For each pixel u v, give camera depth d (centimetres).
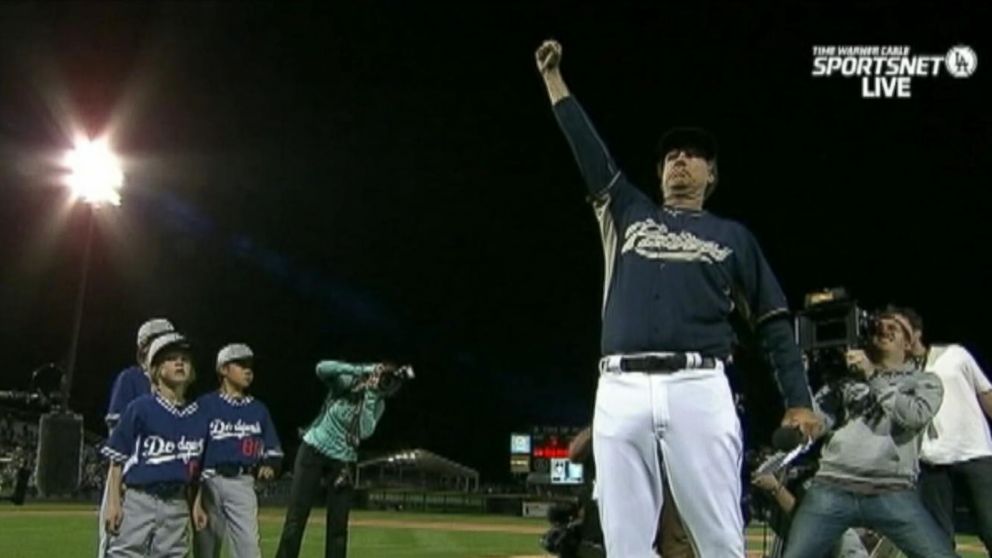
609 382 403
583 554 664
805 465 679
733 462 396
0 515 1902
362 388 921
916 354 661
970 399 728
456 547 1527
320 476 925
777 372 408
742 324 425
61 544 1378
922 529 621
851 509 628
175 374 698
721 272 402
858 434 631
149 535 682
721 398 396
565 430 3106
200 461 707
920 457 720
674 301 398
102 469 2522
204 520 777
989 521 710
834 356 662
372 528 1959
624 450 397
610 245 420
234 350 810
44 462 1307
